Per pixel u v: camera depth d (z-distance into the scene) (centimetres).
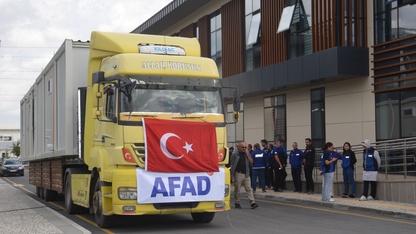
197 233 1143
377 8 2161
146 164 1121
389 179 1784
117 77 1166
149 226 1263
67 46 1459
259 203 1830
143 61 1177
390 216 1446
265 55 2759
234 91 1264
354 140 2242
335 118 2350
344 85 2298
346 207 1619
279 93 2764
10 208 1617
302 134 2578
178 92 1184
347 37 2188
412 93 1970
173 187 1136
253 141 3025
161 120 1148
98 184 1255
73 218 1452
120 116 1133
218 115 1204
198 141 1168
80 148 1385
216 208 1179
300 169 2120
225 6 3206
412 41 1973
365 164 1759
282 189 2197
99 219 1243
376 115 2134
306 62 2327
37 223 1238
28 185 3288
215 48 3416
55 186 1742
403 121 2009
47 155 1783
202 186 1158
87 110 1338
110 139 1173
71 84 1462
